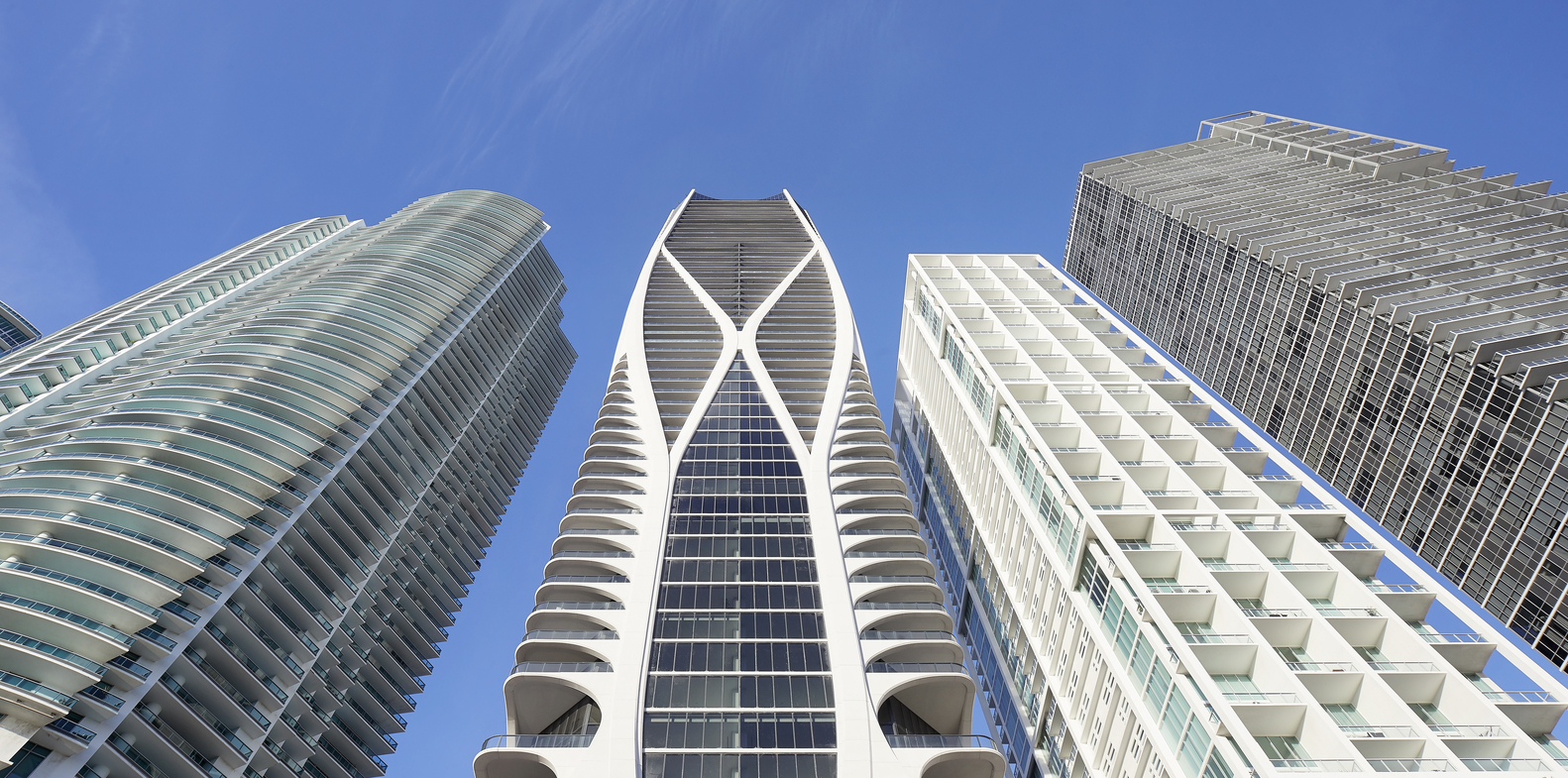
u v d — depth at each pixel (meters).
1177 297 160.62
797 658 56.66
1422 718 48.84
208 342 98.25
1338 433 122.06
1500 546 98.12
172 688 55.25
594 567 67.12
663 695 53.56
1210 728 46.31
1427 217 141.38
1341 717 47.97
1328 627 51.62
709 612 60.44
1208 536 62.44
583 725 56.38
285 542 69.88
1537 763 43.25
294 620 68.69
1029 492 77.25
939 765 52.03
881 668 55.94
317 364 90.12
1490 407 101.69
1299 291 130.88
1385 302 116.88
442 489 97.06
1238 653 50.91
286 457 76.00
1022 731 72.19
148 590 57.22
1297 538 61.88
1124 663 57.62
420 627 86.00
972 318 102.75
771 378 96.12
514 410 126.31
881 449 82.38
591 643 57.28
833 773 48.94
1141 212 176.00
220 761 57.62
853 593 62.31
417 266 124.69
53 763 48.34
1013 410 82.62
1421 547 108.12
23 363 95.19
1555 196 140.00
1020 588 77.00
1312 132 194.75
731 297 119.38
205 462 69.06
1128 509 66.38
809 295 120.44
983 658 86.00
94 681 50.72
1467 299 112.88
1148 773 52.78
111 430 72.75
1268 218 151.38
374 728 74.31
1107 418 79.06
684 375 96.75
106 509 60.78
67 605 54.19
